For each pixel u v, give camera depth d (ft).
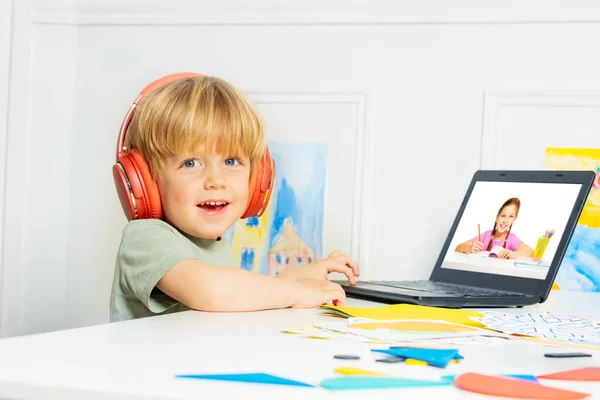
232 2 5.21
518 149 4.83
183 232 3.74
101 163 5.45
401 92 4.99
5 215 5.48
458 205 4.90
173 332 2.14
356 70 5.06
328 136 5.08
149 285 3.01
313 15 5.09
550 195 3.93
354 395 1.36
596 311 3.35
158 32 5.36
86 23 5.44
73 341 1.90
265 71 5.19
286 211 5.09
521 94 4.81
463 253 4.17
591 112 4.73
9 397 1.42
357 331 2.27
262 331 2.24
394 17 4.98
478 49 4.89
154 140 3.50
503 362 1.82
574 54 4.77
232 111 3.57
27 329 5.49
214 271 2.93
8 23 5.45
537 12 4.78
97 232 5.45
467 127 4.90
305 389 1.40
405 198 4.97
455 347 2.02
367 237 4.99
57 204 5.49
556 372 1.70
